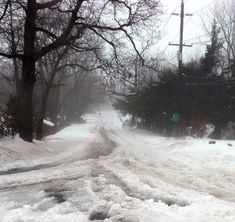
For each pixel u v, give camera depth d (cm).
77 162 1598
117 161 1582
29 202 824
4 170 1495
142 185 948
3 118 2117
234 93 3941
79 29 2291
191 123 3978
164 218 625
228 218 625
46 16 2439
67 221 636
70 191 924
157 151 2216
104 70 2450
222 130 3844
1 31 2408
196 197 823
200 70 4212
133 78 2552
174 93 4309
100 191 895
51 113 5497
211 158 1745
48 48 2281
